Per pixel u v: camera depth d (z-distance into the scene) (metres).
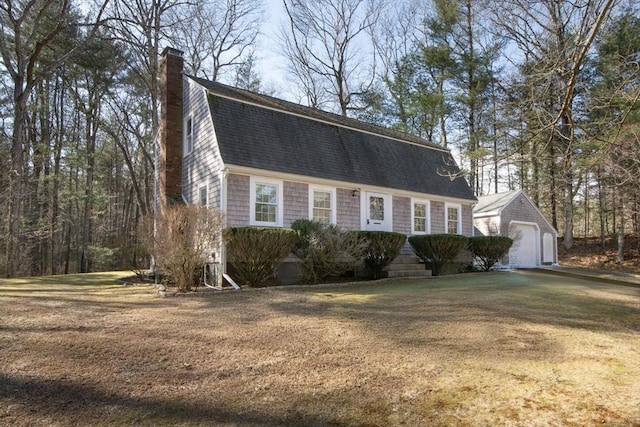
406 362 4.68
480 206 22.06
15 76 18.36
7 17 19.73
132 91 26.75
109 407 3.51
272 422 3.26
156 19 21.38
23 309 7.21
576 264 23.19
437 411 3.43
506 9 8.54
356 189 14.46
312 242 11.32
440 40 25.56
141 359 4.72
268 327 6.23
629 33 10.88
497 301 8.46
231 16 26.22
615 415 3.32
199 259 9.99
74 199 27.27
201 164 12.85
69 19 20.56
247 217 11.77
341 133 15.30
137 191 27.81
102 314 6.96
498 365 4.56
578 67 5.98
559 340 5.63
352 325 6.38
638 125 9.34
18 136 18.20
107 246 30.20
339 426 3.19
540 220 22.47
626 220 26.19
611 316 7.41
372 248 12.92
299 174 12.77
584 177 12.92
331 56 28.59
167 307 7.73
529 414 3.35
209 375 4.28
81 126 29.27
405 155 17.22
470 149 24.28
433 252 14.96
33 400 3.62
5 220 18.70
